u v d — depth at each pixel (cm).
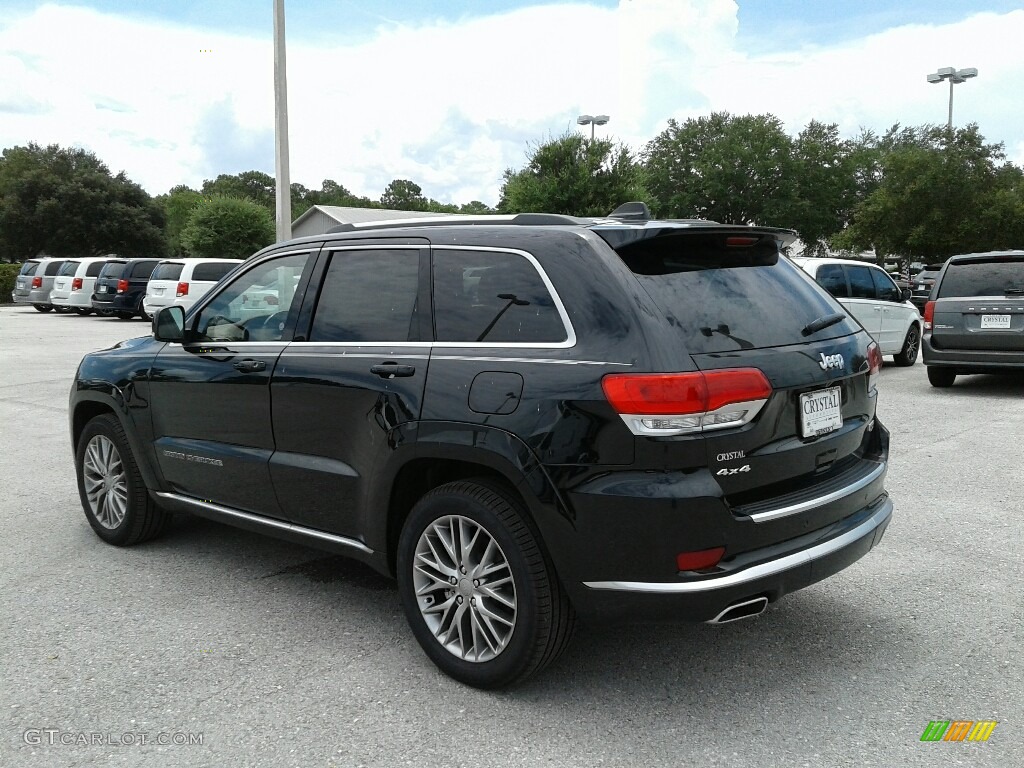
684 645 377
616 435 295
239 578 464
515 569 319
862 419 368
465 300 350
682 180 4675
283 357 403
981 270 1063
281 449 406
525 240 341
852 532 338
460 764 288
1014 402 1020
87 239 5269
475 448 322
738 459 301
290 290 417
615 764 287
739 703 327
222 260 2309
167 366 462
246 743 301
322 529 398
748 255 356
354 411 368
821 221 4575
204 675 352
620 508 294
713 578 294
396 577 379
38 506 605
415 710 323
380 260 385
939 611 411
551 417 306
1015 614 407
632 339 302
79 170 5594
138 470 496
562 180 2425
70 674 353
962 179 3123
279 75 1444
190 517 579
